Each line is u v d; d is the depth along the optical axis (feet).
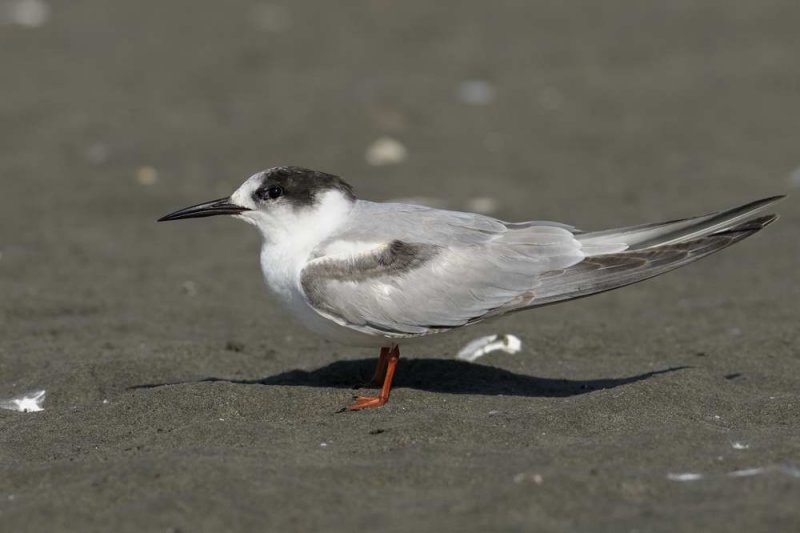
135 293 48.39
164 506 24.80
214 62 91.40
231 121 77.51
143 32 99.96
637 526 23.40
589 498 24.90
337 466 27.02
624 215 58.65
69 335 42.50
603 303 47.06
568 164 69.00
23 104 79.97
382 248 32.99
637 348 40.50
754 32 94.73
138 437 30.53
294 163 69.10
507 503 24.64
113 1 109.81
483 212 59.82
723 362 38.06
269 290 34.81
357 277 32.83
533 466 26.94
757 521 23.27
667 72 86.63
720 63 87.71
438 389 35.24
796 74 83.41
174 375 37.32
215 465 26.84
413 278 32.78
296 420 31.65
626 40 94.99
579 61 90.63
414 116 78.23
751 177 64.80
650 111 78.28
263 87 85.56
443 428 29.89
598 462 27.22
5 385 37.11
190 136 74.08
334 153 71.00
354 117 77.51
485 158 70.28
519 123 76.95
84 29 100.53
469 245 33.22
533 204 61.26
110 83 85.87
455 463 27.35
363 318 32.76
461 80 86.22
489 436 29.55
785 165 66.90
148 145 72.23
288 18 104.73
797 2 101.65
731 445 28.48
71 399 35.42
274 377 36.96
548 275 32.89
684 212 58.65
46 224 58.85
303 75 88.28
